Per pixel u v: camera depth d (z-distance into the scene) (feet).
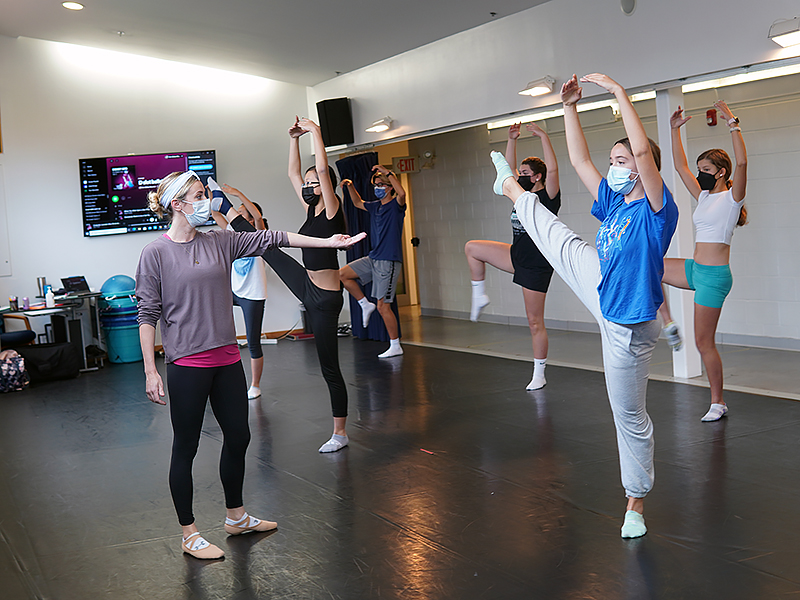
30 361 24.66
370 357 26.00
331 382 14.93
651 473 9.83
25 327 28.09
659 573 8.84
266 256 14.90
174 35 26.50
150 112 30.50
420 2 21.34
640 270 8.89
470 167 33.09
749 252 23.44
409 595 8.69
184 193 9.62
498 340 28.04
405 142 35.86
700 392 17.74
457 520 10.92
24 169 28.45
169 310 9.73
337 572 9.43
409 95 26.35
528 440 14.83
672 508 10.82
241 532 10.88
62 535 11.30
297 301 32.91
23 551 10.77
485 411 17.44
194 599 8.92
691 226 19.10
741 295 23.82
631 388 9.34
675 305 19.35
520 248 18.89
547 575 8.97
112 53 29.73
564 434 15.08
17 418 19.79
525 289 19.06
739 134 14.25
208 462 14.65
